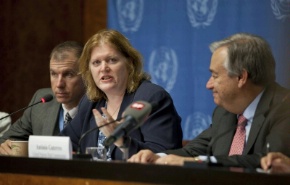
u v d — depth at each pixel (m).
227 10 9.09
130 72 6.82
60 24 10.60
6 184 5.15
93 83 7.01
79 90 7.66
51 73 7.67
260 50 5.70
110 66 6.68
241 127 5.93
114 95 6.81
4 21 10.77
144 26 9.69
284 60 8.55
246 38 5.74
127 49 6.75
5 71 10.78
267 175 4.18
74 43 7.72
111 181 4.65
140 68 6.89
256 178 4.21
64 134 7.20
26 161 5.04
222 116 6.22
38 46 10.70
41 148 5.34
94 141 6.83
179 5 9.43
